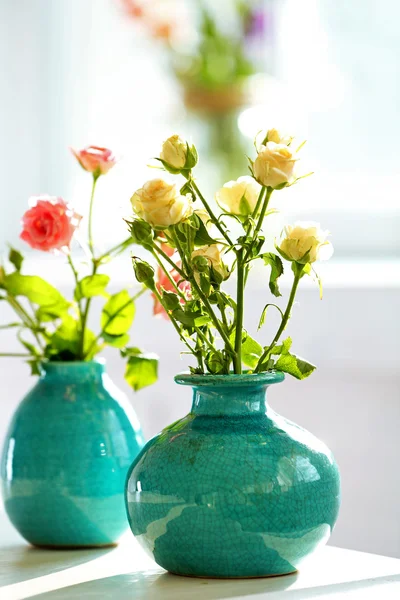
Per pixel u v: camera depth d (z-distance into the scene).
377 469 1.82
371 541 1.83
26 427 1.22
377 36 2.09
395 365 1.73
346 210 2.13
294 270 1.08
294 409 1.93
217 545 1.06
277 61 2.17
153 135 2.37
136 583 1.09
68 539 1.22
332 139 2.15
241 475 1.05
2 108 2.48
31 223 1.21
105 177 2.42
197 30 2.05
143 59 2.40
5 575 1.14
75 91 2.48
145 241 1.07
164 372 2.08
